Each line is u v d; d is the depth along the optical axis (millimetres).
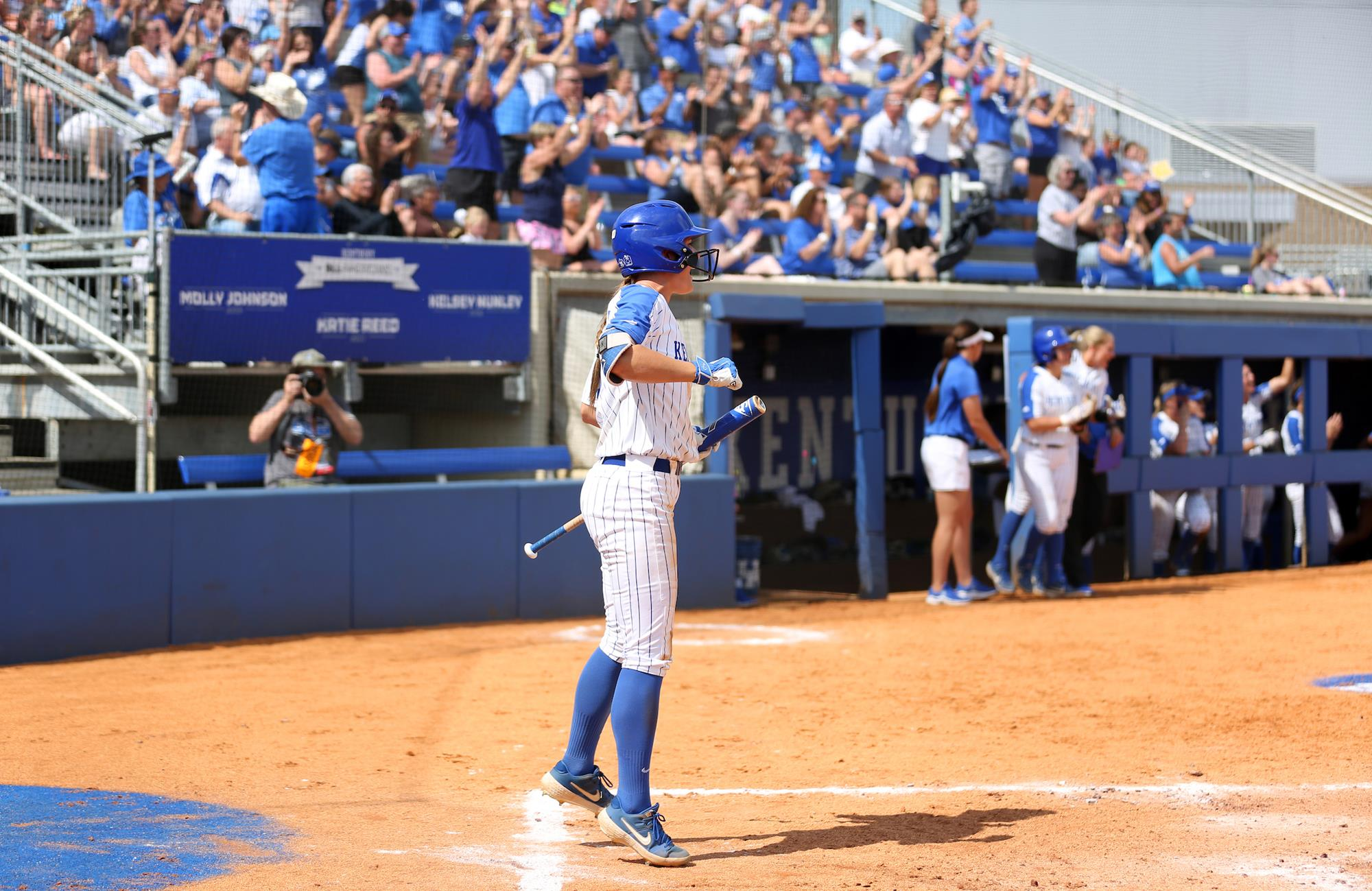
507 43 40719
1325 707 19016
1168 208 51125
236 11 37656
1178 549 37312
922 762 15953
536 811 13453
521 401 34344
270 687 20641
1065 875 10906
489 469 31891
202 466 27953
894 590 36781
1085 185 46812
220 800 13641
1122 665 22641
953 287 40344
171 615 24797
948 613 29891
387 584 27172
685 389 11883
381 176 35344
